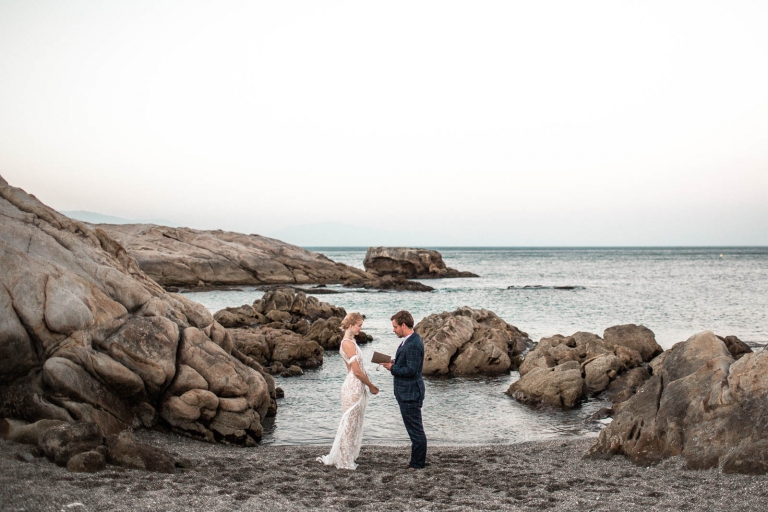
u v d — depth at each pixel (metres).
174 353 9.90
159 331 9.87
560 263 129.88
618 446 8.52
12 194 11.70
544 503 6.06
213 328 12.34
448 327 20.58
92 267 10.55
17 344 8.20
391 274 73.75
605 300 45.00
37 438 7.33
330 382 17.42
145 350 9.47
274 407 13.34
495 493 6.60
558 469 7.97
